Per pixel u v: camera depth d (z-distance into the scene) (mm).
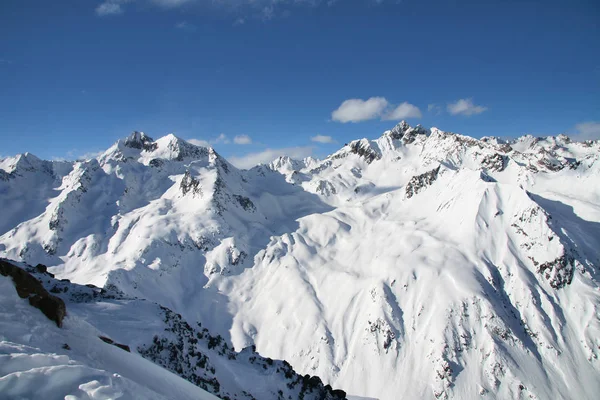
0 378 12250
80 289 57125
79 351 19984
